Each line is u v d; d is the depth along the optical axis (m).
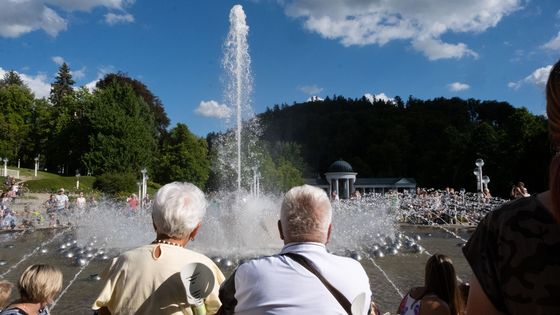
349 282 2.36
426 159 94.06
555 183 1.46
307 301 2.28
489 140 59.41
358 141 114.88
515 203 1.62
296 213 2.51
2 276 10.32
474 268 1.65
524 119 54.38
